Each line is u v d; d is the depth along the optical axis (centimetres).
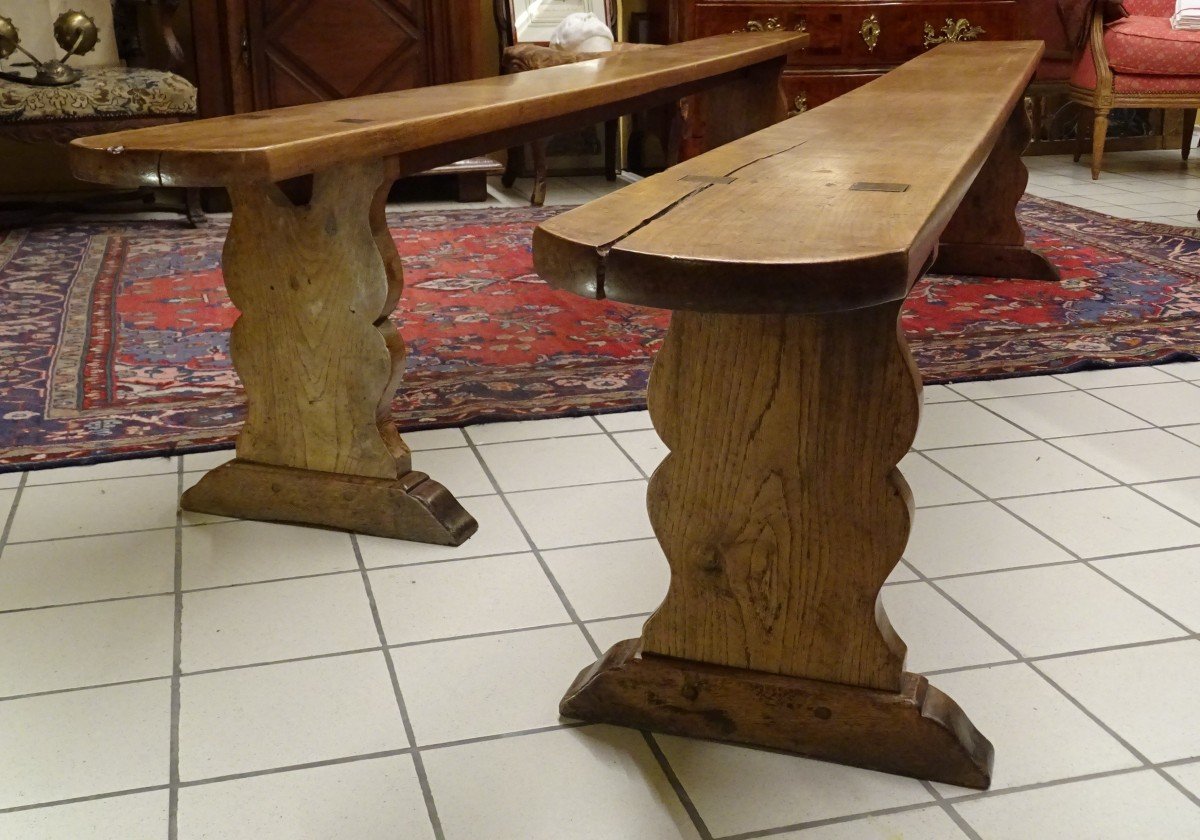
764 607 140
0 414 254
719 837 129
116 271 389
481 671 161
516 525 206
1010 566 191
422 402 266
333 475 203
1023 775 139
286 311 196
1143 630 171
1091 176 574
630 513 210
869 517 131
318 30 504
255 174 155
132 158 158
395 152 183
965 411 264
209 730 147
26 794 135
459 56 522
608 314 341
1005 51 347
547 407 262
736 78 412
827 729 140
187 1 522
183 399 266
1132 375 288
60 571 188
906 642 167
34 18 481
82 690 156
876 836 128
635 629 171
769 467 133
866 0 526
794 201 123
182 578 187
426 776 139
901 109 209
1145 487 222
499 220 479
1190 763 141
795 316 126
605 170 599
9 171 518
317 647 166
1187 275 380
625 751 144
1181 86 532
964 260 383
